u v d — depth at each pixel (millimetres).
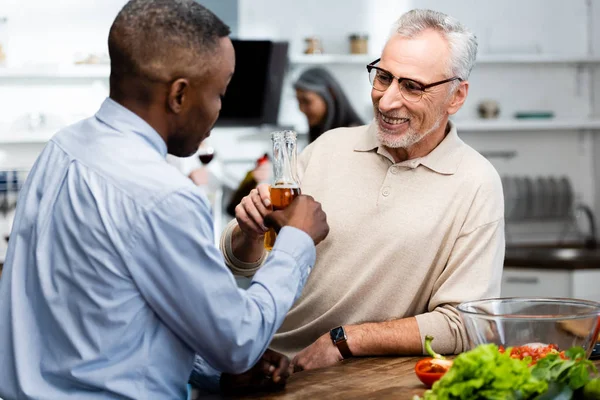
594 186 6125
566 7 6035
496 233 2174
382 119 2156
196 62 1550
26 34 5273
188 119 1602
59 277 1564
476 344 1727
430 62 2096
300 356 2047
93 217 1524
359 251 2242
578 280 4684
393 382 1780
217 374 1912
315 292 2283
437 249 2199
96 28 5359
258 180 4824
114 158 1556
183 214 1503
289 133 1820
